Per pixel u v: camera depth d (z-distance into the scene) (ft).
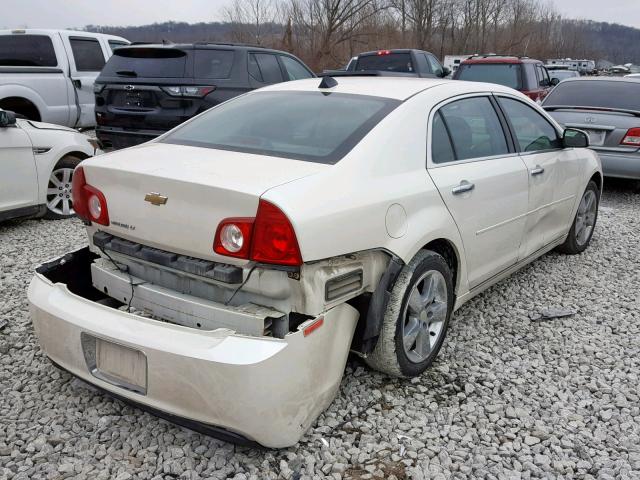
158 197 8.74
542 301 15.02
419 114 10.92
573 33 217.97
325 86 11.93
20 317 13.05
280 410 8.02
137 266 9.85
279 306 8.55
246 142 10.33
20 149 19.29
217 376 7.71
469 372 11.42
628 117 25.66
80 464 8.61
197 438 9.21
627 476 8.68
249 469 8.59
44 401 10.07
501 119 13.65
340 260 8.93
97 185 9.70
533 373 11.52
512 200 13.24
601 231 21.59
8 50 34.09
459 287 11.96
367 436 9.34
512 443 9.41
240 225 8.08
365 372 11.12
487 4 150.00
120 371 8.57
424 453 9.07
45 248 18.11
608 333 13.34
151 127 24.99
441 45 138.10
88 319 8.74
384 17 111.96
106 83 25.54
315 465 8.73
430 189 10.50
